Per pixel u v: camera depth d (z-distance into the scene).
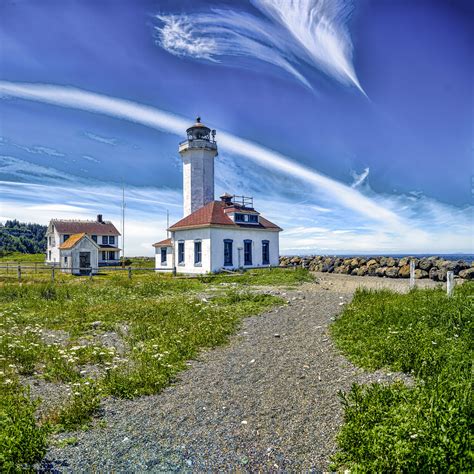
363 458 4.17
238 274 27.30
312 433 5.11
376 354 7.64
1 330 10.76
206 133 39.88
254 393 6.50
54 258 57.25
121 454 4.73
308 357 8.32
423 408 4.26
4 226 125.12
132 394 6.50
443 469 3.56
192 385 6.99
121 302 16.06
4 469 4.11
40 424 5.39
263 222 35.31
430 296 12.52
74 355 8.41
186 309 13.77
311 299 16.31
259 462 4.54
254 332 10.86
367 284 23.45
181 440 5.05
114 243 61.28
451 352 6.68
